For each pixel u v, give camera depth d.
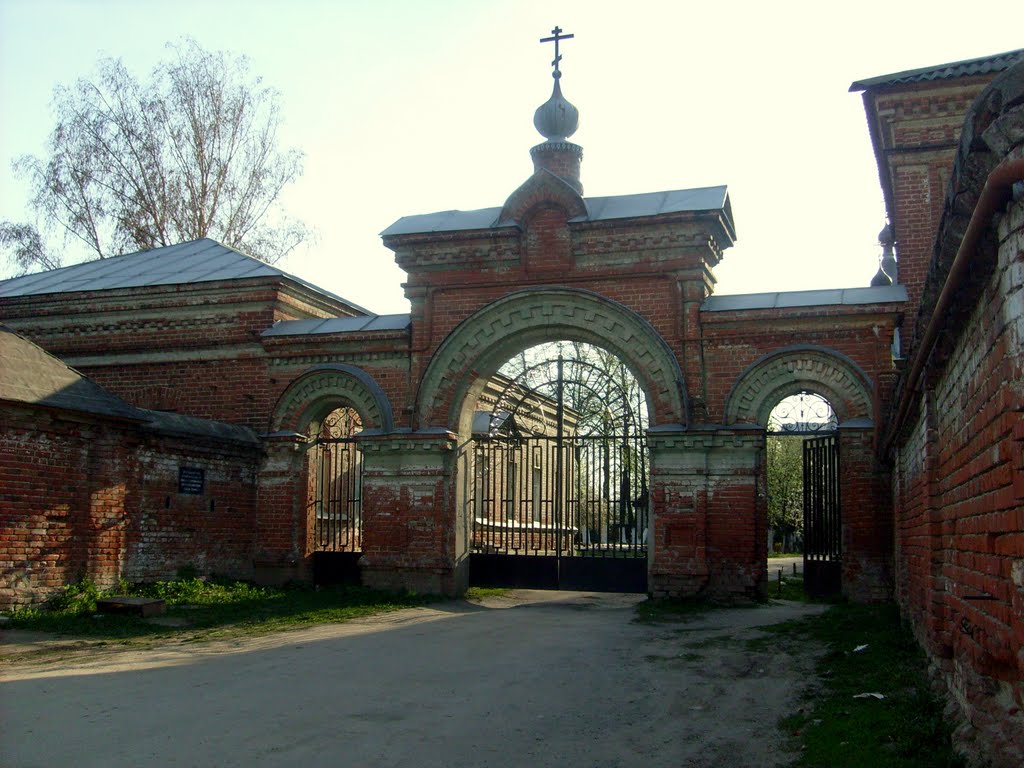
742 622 14.75
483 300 18.88
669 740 8.12
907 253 17.39
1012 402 4.72
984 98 4.15
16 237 31.39
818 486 18.00
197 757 7.48
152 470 17.36
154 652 12.40
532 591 20.19
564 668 11.30
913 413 10.02
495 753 7.73
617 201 19.05
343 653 12.34
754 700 9.44
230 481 19.27
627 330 17.94
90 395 16.20
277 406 19.97
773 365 17.16
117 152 31.91
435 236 18.98
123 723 8.50
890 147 18.56
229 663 11.59
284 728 8.40
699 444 17.17
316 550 20.19
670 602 16.94
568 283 18.38
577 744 8.02
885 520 16.20
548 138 20.00
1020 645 4.75
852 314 16.72
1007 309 4.71
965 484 6.64
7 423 14.62
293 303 21.14
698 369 17.48
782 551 48.62
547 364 19.59
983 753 5.92
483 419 22.97
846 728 7.70
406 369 19.25
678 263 17.83
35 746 7.73
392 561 18.70
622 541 19.14
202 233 32.38
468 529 19.42
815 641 12.42
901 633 11.84
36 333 22.16
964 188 4.81
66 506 15.52
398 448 18.81
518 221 18.64
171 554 17.70
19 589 14.65
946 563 7.99
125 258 24.52
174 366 20.95
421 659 11.91
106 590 16.09
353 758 7.52
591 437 19.05
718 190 18.61
